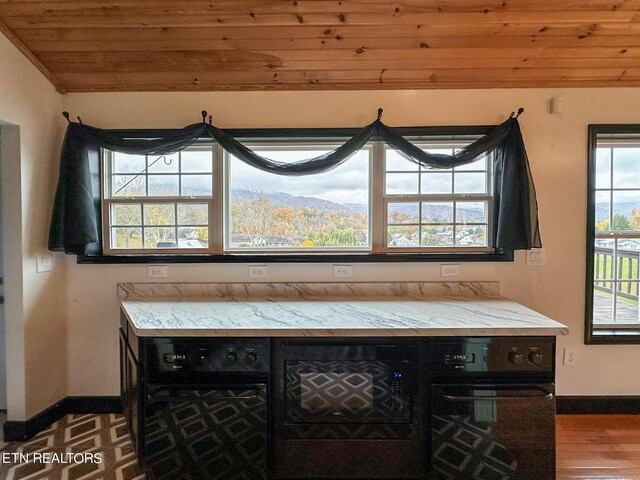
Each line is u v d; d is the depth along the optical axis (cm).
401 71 221
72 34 196
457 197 238
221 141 219
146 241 242
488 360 160
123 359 217
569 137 230
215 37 199
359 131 230
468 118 230
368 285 232
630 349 234
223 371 162
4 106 193
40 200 217
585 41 201
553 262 232
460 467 161
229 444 162
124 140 217
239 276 234
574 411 234
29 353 210
